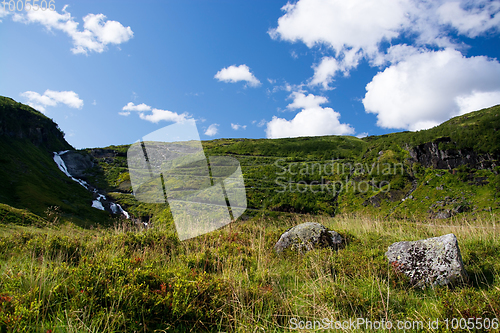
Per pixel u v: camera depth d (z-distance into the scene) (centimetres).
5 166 6600
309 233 621
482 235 659
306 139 14712
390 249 520
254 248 588
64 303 294
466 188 6406
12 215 2523
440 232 761
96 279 331
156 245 560
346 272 458
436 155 7519
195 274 397
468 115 11706
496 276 439
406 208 6562
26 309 264
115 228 659
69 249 527
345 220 977
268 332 303
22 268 367
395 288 424
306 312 340
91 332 253
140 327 282
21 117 9131
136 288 322
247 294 356
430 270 446
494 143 6706
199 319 306
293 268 510
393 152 8644
